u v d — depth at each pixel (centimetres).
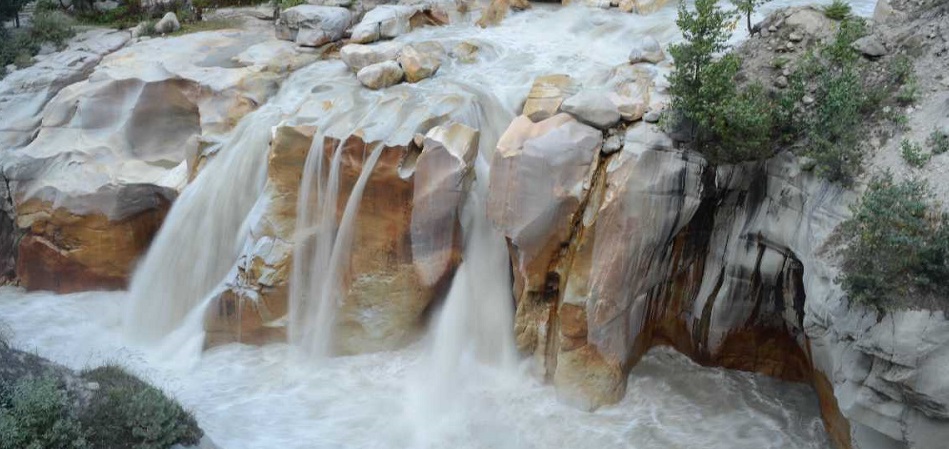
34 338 1423
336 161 1331
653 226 1188
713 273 1262
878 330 929
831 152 1058
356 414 1232
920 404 910
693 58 1188
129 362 1353
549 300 1256
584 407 1230
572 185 1195
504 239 1312
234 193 1445
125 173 1538
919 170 1002
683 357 1332
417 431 1194
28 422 984
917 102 1083
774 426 1194
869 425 973
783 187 1153
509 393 1262
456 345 1320
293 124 1375
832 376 1082
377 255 1332
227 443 1152
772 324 1257
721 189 1212
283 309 1379
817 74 1172
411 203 1299
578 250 1201
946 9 1164
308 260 1373
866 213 967
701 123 1149
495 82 1486
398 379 1309
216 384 1302
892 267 931
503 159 1211
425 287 1326
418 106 1378
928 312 897
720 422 1205
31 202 1558
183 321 1451
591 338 1217
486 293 1320
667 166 1184
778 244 1162
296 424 1208
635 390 1266
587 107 1220
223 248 1446
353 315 1351
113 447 1013
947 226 916
